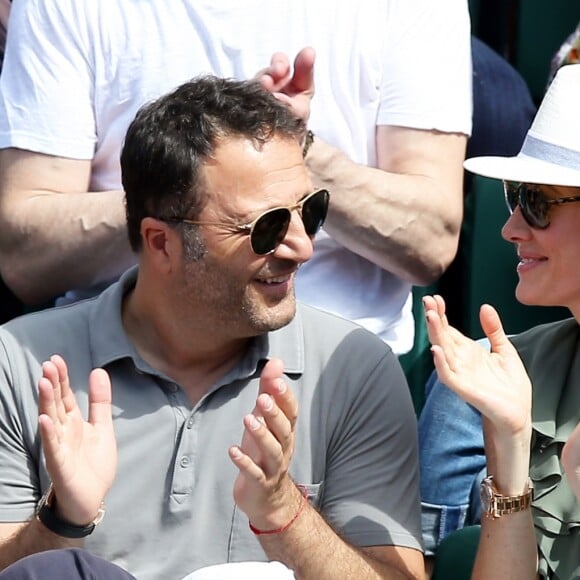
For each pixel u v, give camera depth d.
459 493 13.01
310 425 11.84
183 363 11.82
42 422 10.28
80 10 13.55
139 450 11.59
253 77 13.00
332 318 12.34
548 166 11.20
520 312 14.91
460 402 13.10
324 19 13.59
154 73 13.51
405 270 13.69
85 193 13.49
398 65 13.71
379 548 11.64
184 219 11.30
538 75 19.48
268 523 10.80
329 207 13.24
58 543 10.77
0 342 11.93
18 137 13.61
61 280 13.63
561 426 11.49
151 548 11.53
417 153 13.74
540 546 11.30
